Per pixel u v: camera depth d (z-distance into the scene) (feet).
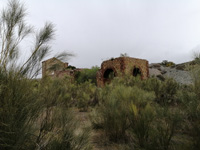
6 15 3.98
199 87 9.03
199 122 5.74
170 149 4.74
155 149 4.79
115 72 51.88
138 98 8.99
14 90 3.40
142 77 55.77
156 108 7.09
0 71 3.43
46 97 4.53
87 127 5.32
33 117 3.83
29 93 3.77
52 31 4.58
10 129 3.07
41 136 4.21
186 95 8.64
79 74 69.05
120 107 8.33
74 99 17.02
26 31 4.18
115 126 7.33
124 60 49.88
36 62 4.11
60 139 4.06
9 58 3.68
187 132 6.05
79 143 4.42
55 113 4.69
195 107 6.91
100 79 57.93
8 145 3.00
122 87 11.37
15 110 3.28
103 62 58.95
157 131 5.25
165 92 13.98
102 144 6.57
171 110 6.99
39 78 4.50
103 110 8.57
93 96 17.47
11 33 3.93
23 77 3.67
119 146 6.34
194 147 4.17
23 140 3.38
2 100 3.30
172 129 5.23
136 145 5.73
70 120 4.78
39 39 4.31
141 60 58.18
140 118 6.00
